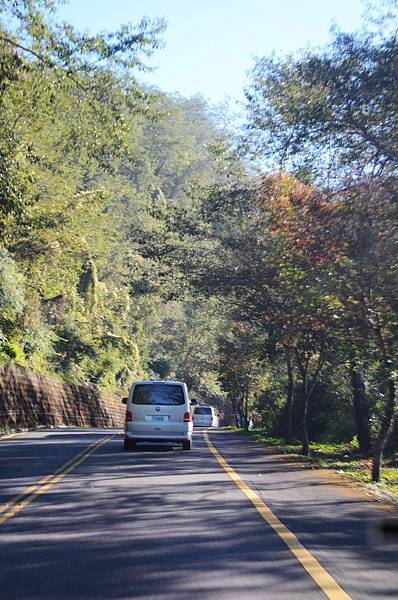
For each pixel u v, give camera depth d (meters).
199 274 26.45
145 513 11.73
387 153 14.59
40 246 38.44
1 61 18.30
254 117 17.06
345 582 7.88
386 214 14.77
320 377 35.31
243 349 38.53
